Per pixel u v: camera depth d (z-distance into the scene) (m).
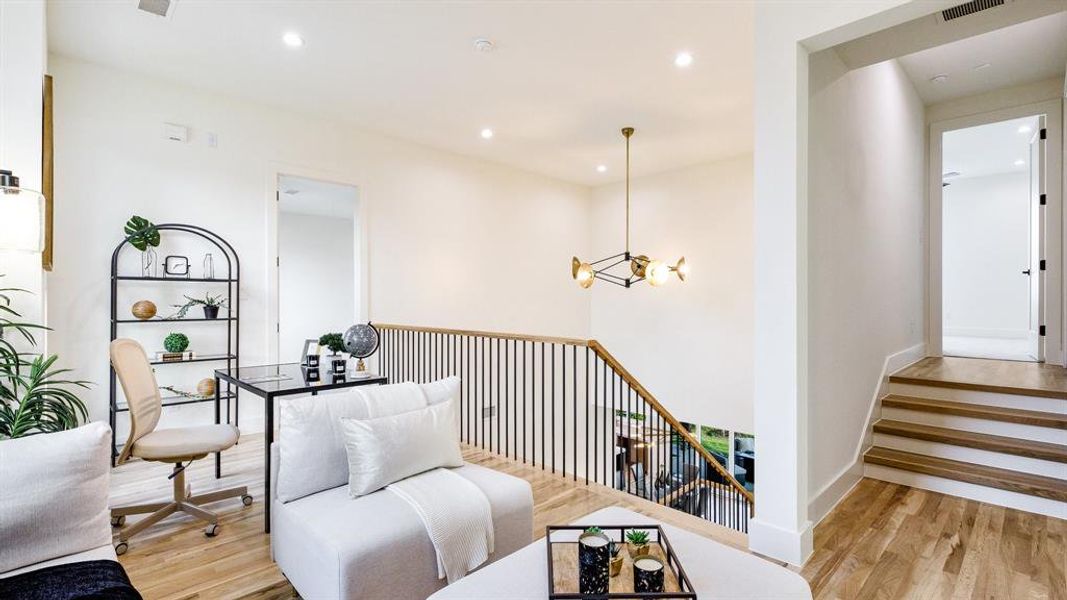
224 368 4.34
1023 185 7.98
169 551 2.47
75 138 3.68
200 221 4.21
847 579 2.23
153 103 3.99
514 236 6.63
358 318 5.13
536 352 6.86
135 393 2.64
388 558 1.88
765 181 2.46
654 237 6.95
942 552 2.45
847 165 3.15
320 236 8.98
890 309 4.12
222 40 3.43
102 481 1.73
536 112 4.70
